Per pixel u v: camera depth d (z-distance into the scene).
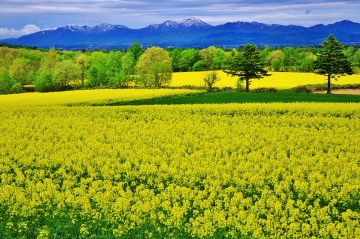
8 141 27.17
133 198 16.33
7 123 34.88
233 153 23.59
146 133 29.72
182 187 17.34
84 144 26.97
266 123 33.12
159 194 16.81
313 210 15.11
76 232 14.32
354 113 38.00
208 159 22.20
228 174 19.66
